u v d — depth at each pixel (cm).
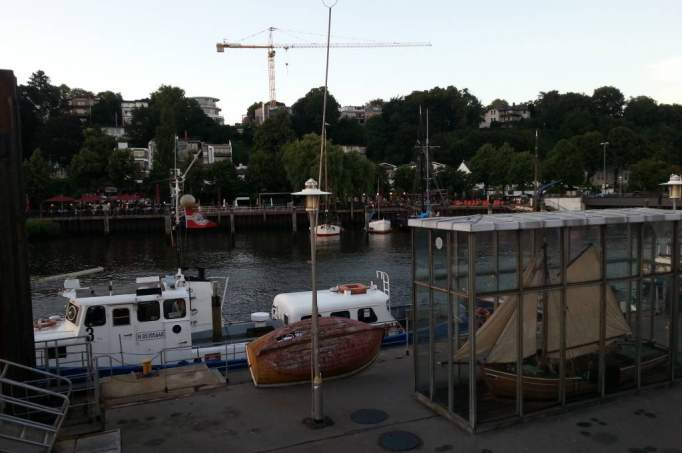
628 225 1237
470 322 1067
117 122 16012
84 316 1636
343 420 1174
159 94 14850
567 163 10469
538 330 1159
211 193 10644
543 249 1151
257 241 8081
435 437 1078
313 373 1162
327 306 1803
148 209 9306
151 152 12306
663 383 1292
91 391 1337
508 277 1120
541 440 1051
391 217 10294
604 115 16912
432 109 18300
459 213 10069
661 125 15100
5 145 1097
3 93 1095
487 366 1130
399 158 16312
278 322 1884
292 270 5391
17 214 1116
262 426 1152
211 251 6981
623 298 1246
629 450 1005
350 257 6272
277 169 10919
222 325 1994
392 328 1889
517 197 11556
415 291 1274
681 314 1331
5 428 980
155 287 1731
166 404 1277
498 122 19362
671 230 1295
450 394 1151
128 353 1662
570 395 1193
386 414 1198
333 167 9238
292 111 18550
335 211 9812
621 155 11831
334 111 17462
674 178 1827
